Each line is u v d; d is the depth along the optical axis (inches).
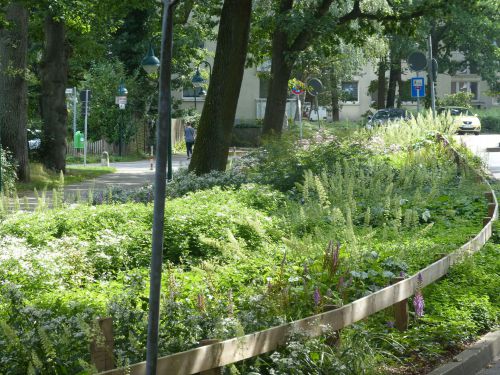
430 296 475.2
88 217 656.4
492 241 674.2
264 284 470.0
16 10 1332.4
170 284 410.0
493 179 1078.4
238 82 1044.5
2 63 1322.6
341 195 725.3
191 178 970.7
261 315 352.5
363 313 366.9
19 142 1328.7
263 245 574.9
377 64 2655.0
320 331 333.7
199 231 631.8
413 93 1397.6
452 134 1389.0
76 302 392.8
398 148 1169.4
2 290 413.1
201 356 277.3
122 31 2449.6
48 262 501.4
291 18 1358.3
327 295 406.3
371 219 748.0
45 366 284.0
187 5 1665.8
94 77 2367.1
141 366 259.4
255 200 799.7
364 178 831.1
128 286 461.7
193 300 421.4
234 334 318.7
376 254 523.8
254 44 1664.6
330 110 2869.1
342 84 3189.0
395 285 399.2
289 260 531.8
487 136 2292.1
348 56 2374.5
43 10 1520.7
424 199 791.1
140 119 2471.7
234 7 1034.7
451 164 995.3
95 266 553.3
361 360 334.0
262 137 1269.7
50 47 1563.7
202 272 441.1
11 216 658.8
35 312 317.4
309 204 689.6
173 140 2583.7
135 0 1470.2
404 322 419.8
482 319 451.2
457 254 523.2
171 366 267.3
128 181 1455.5
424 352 389.4
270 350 314.2
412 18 1514.5
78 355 286.4
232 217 656.4
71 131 2396.7
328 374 315.9
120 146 2380.7
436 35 3019.2
